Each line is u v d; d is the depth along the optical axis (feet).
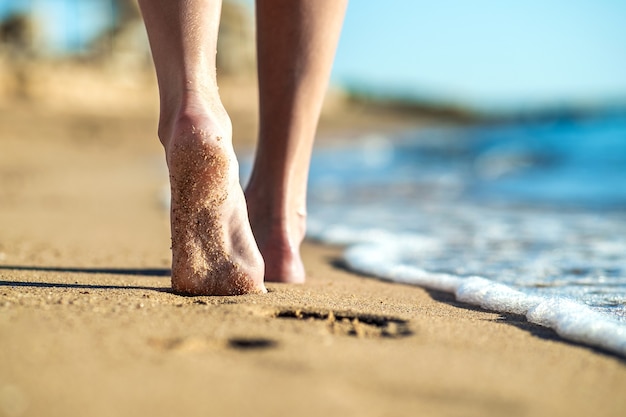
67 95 107.24
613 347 4.60
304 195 7.43
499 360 4.19
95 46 140.77
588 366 4.18
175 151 5.38
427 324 5.08
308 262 10.54
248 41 134.10
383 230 14.05
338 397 3.37
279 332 4.53
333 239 13.24
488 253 10.61
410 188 26.09
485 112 184.14
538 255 10.26
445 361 4.08
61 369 3.59
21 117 80.53
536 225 14.42
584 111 124.16
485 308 6.38
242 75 133.39
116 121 89.71
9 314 4.60
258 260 5.81
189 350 4.08
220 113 5.53
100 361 3.75
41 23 136.05
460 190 24.99
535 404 3.46
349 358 4.01
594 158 38.68
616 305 6.48
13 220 14.42
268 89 6.95
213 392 3.38
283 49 6.81
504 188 25.43
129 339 4.18
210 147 5.38
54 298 5.25
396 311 5.65
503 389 3.64
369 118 162.61
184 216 5.64
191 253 5.66
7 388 3.31
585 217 15.92
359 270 9.48
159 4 5.51
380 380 3.67
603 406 3.50
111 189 25.70
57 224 14.11
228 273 5.70
